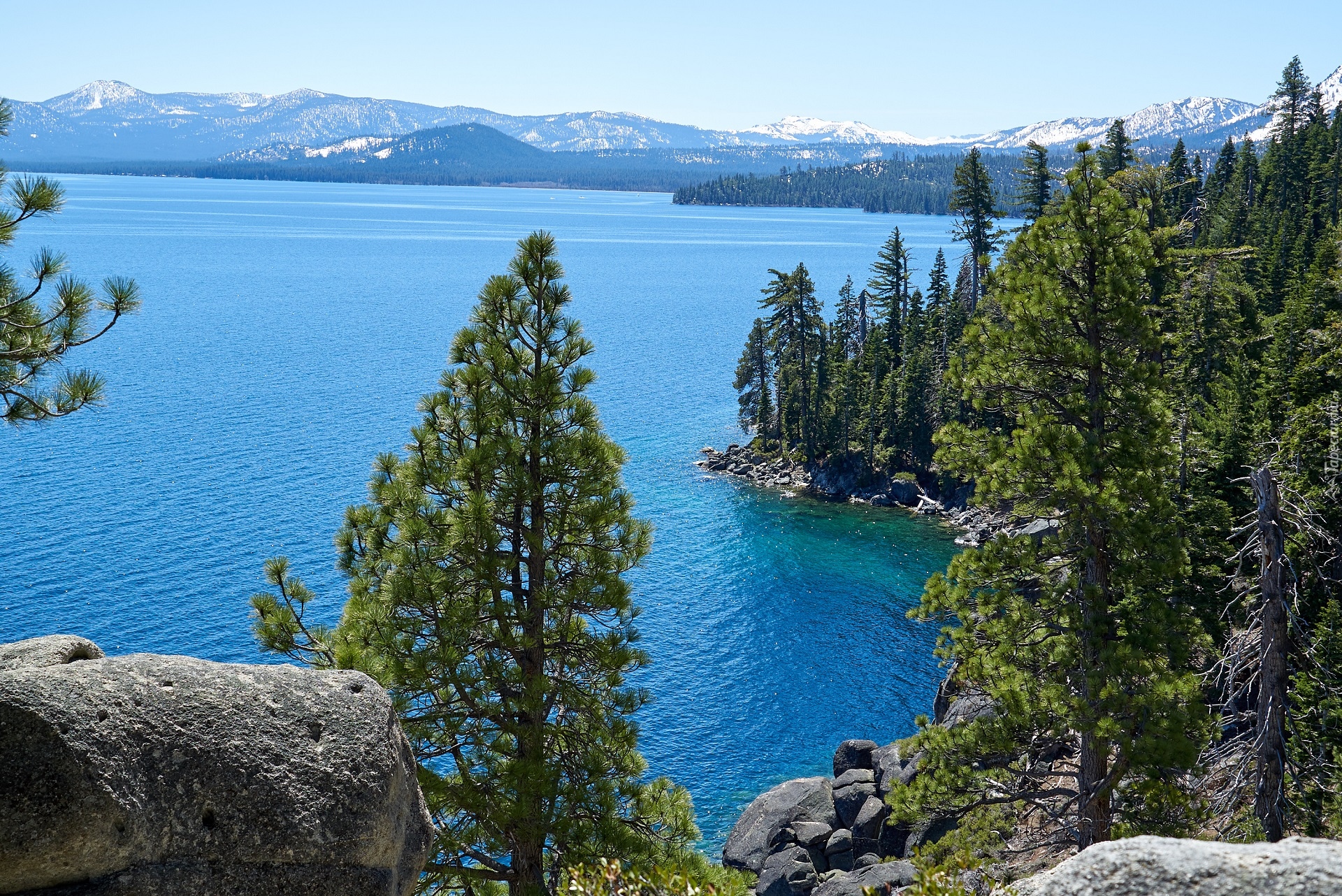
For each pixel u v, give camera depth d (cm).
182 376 14662
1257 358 5309
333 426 11744
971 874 2034
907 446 9750
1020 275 2391
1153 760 1928
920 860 993
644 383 14725
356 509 1827
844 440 9850
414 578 1719
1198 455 3312
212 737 798
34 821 703
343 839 821
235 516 8400
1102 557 2278
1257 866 638
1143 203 2992
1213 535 2988
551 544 1878
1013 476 2280
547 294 1889
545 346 1895
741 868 3972
